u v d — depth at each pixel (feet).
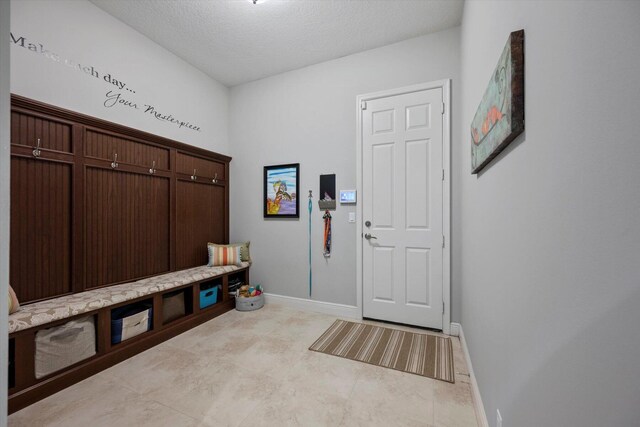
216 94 11.37
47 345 5.37
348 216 9.70
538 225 2.50
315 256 10.24
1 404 1.78
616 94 1.46
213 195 11.17
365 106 9.41
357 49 9.38
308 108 10.38
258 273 11.33
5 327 1.81
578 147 1.84
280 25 8.21
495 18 3.92
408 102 8.84
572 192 1.92
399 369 6.27
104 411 4.93
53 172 6.49
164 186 9.20
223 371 6.19
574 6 1.87
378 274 9.21
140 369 6.26
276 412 4.94
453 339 7.89
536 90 2.53
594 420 1.65
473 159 5.56
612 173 1.50
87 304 5.98
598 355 1.62
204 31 8.47
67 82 6.79
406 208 8.86
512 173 3.24
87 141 7.13
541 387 2.42
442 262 8.42
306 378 5.94
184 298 8.59
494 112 3.71
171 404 5.12
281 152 10.87
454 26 8.29
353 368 6.33
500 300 3.73
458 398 5.33
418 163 8.71
